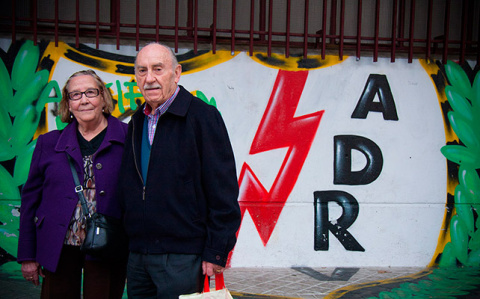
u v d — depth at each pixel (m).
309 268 4.61
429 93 4.82
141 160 2.15
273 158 4.66
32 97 4.38
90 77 2.37
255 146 4.64
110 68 4.48
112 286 2.34
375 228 4.75
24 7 4.81
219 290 2.00
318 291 3.85
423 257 4.79
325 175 4.71
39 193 2.39
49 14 4.88
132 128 2.24
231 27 4.64
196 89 4.58
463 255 4.84
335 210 4.70
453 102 4.84
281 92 4.66
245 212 4.59
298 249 4.66
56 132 2.44
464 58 4.80
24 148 4.38
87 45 4.44
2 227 4.33
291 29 5.23
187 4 4.97
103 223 2.23
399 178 4.80
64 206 2.27
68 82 2.38
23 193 2.38
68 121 2.47
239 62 4.62
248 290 3.85
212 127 2.07
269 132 4.66
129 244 2.16
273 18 5.18
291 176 4.68
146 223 2.04
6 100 4.34
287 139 4.68
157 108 2.13
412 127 4.81
